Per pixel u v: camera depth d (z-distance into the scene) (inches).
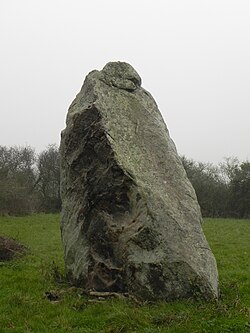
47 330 316.8
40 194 2038.6
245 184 1939.0
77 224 426.0
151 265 362.6
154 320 318.0
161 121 442.3
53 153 2116.1
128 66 454.0
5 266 557.0
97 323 325.4
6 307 368.5
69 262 432.8
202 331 295.9
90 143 410.6
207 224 1379.2
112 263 389.1
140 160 398.3
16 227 1101.1
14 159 2265.0
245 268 573.0
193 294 355.6
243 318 313.4
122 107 423.5
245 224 1408.7
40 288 432.5
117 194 390.9
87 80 444.8
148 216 368.5
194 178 2058.3
